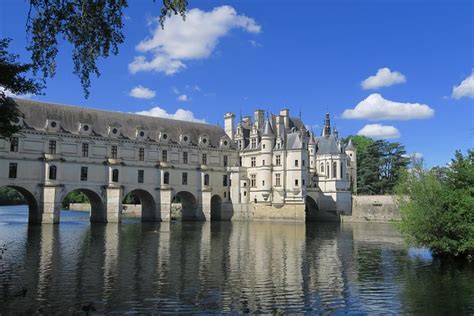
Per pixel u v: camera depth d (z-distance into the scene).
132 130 85.88
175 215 109.94
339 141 102.62
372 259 36.53
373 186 119.25
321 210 100.50
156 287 25.45
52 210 71.69
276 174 96.00
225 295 23.95
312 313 21.02
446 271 30.94
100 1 17.11
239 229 68.81
